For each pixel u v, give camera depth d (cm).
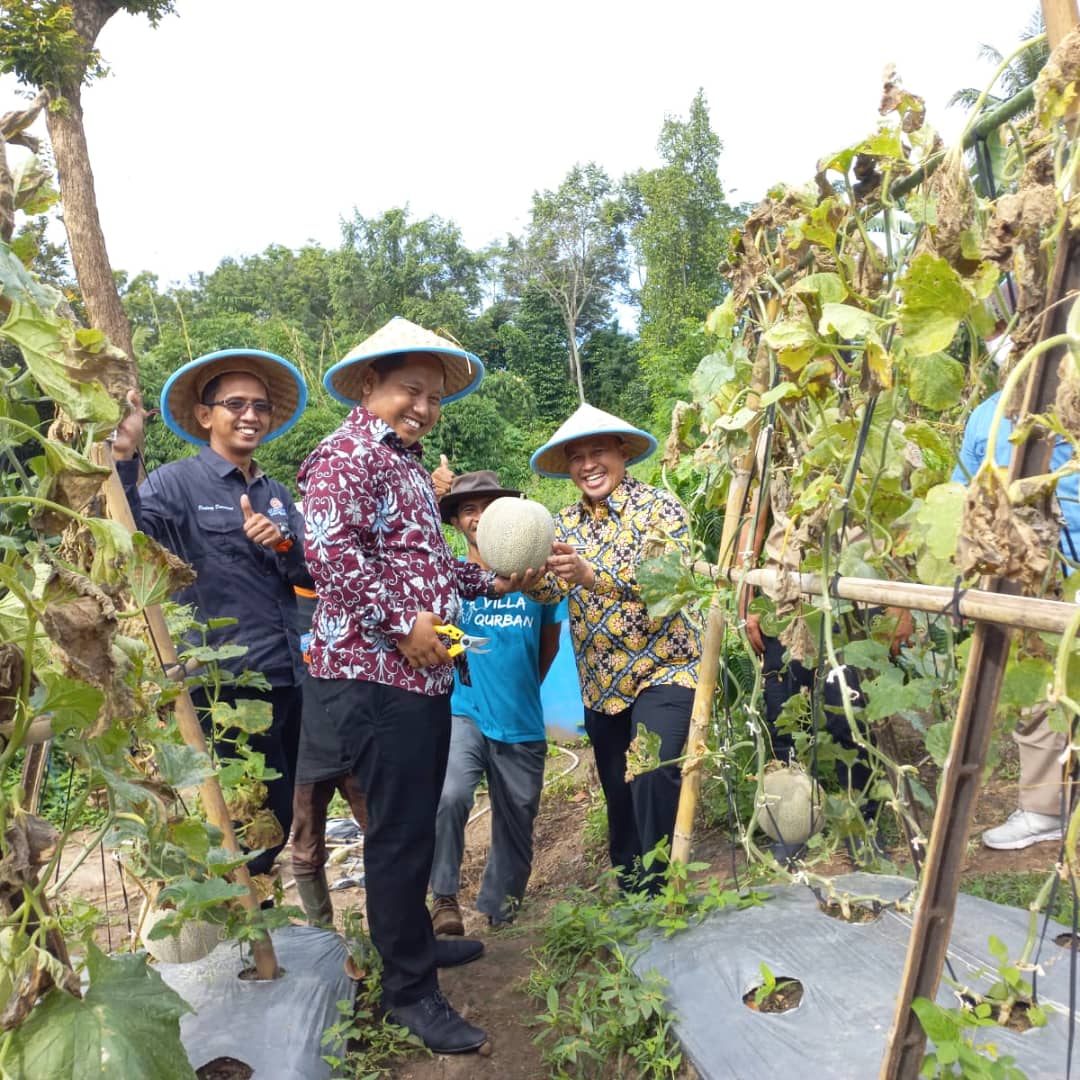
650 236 5347
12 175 179
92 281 1108
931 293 181
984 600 160
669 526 383
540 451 425
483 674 419
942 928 181
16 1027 154
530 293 6128
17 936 155
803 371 251
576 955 343
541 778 434
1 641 154
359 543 288
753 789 447
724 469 342
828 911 306
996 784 434
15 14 1047
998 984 236
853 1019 251
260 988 304
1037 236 156
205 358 375
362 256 5791
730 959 288
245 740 354
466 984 354
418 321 5472
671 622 387
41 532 164
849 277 232
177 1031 166
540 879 510
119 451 289
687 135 5328
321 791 365
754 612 302
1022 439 152
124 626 273
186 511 375
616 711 397
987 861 368
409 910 297
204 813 288
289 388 408
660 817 379
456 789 402
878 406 238
